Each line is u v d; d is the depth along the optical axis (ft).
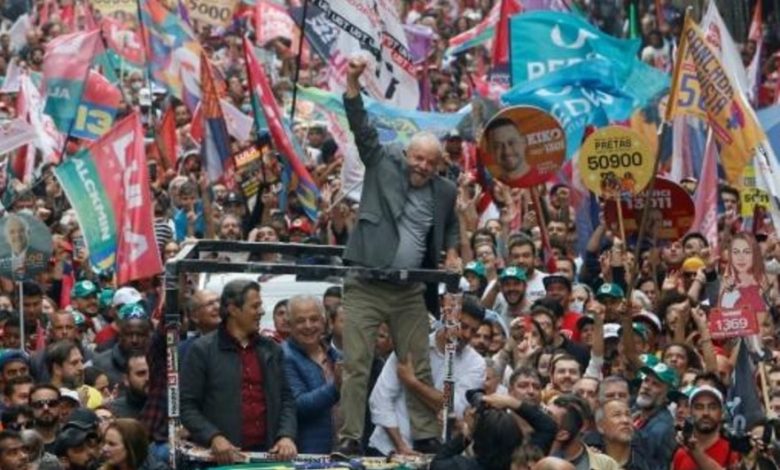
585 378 75.20
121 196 94.22
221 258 69.97
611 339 87.20
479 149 94.27
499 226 107.86
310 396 69.26
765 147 95.35
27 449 65.16
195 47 126.21
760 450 72.28
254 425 66.13
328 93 122.93
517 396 74.02
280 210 112.37
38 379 81.25
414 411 67.87
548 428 64.69
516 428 61.93
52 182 117.39
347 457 65.67
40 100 119.85
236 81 143.74
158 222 109.09
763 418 75.41
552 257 101.09
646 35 168.96
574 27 112.68
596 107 108.37
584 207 110.93
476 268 95.14
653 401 74.79
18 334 90.07
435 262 67.10
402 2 178.70
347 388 66.95
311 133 129.39
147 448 66.44
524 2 134.51
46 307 95.45
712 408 72.43
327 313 79.30
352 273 66.13
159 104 141.90
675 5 169.89
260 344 66.54
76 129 117.19
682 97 98.68
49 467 65.26
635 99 108.99
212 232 110.01
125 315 83.25
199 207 115.03
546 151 92.48
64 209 116.57
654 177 92.38
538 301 86.79
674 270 101.86
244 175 115.65
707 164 106.63
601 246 106.63
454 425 66.90
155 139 126.52
